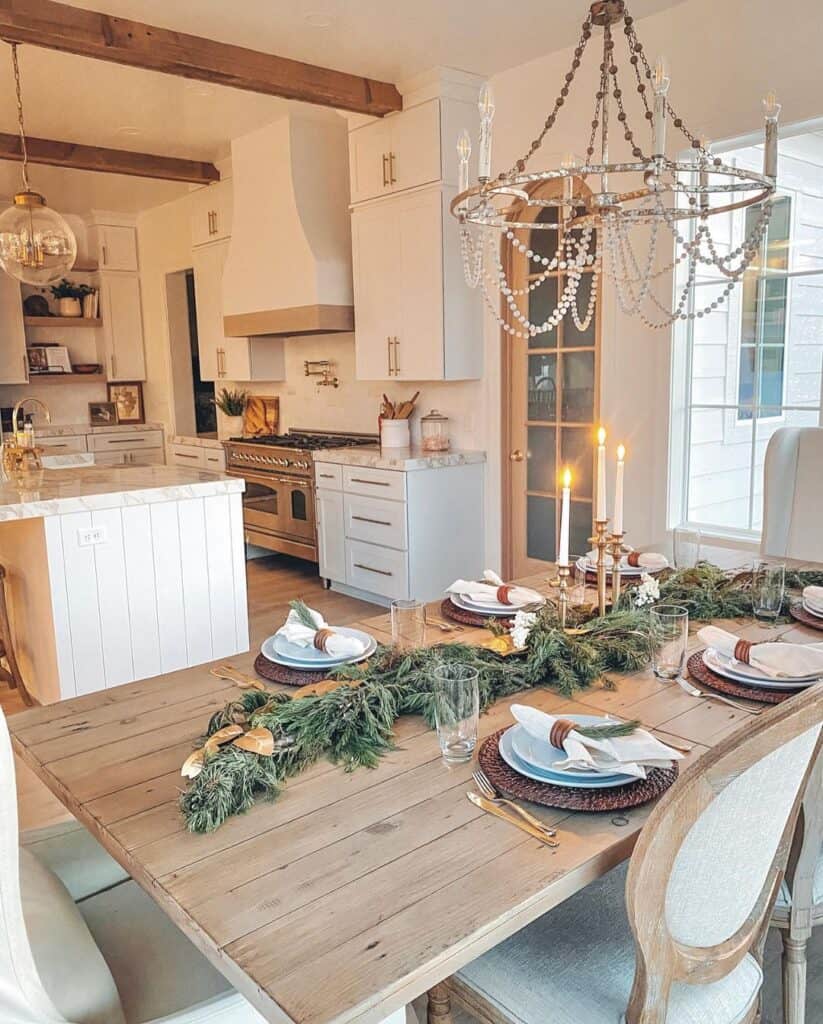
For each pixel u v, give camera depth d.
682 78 3.43
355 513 4.84
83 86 4.25
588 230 2.62
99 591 3.16
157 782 1.33
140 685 1.75
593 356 4.07
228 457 6.15
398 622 1.72
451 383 4.83
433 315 4.40
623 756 1.25
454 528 4.67
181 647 3.43
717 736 1.42
